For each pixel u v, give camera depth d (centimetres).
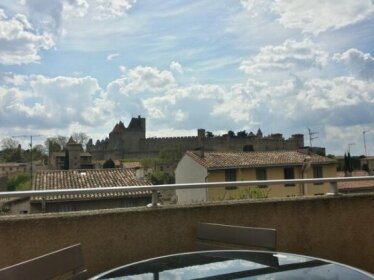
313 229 427
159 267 255
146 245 365
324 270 243
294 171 4038
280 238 412
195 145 9519
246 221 401
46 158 8800
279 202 415
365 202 454
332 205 438
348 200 446
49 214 339
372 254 452
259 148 9206
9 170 8100
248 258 271
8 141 9044
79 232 342
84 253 343
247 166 3862
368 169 5841
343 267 247
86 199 2197
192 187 384
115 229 355
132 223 361
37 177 3050
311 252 424
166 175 6394
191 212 383
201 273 242
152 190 372
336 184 449
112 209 364
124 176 3203
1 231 320
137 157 10662
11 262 320
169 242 373
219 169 3794
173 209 377
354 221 447
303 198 429
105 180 3083
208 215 388
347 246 441
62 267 241
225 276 236
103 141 11356
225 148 9225
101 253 348
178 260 270
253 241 303
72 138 8381
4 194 318
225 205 395
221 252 286
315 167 4072
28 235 327
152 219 369
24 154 9062
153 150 10606
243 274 239
